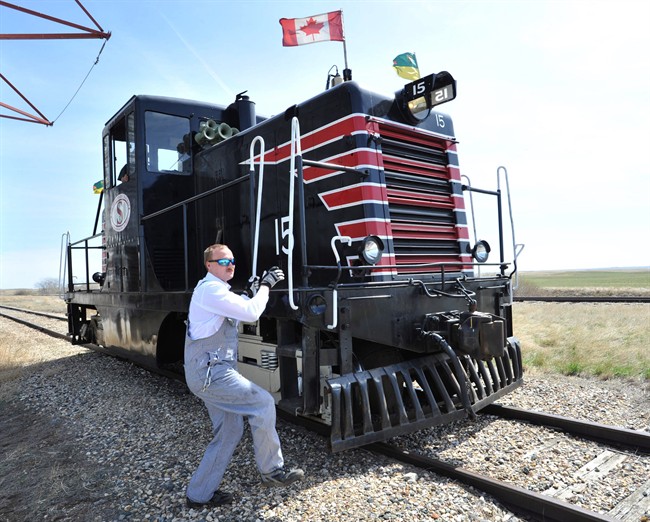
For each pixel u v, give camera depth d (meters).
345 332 3.28
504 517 2.65
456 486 2.98
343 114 3.92
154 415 4.64
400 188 4.08
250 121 6.27
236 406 2.80
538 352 7.14
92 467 3.57
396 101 4.21
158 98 5.79
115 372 6.83
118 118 6.17
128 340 6.20
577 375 5.84
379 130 3.98
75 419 4.80
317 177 4.14
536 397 4.80
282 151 4.48
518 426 4.01
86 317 9.20
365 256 3.29
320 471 3.21
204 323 2.81
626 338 7.81
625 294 21.14
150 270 5.49
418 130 4.27
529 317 11.82
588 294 22.27
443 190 4.48
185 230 4.54
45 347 10.09
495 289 4.47
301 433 3.89
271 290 3.49
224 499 2.85
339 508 2.73
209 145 5.82
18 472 3.62
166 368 6.30
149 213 5.60
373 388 3.72
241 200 5.02
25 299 41.09
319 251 4.11
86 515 2.86
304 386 3.27
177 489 3.08
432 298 3.83
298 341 3.75
